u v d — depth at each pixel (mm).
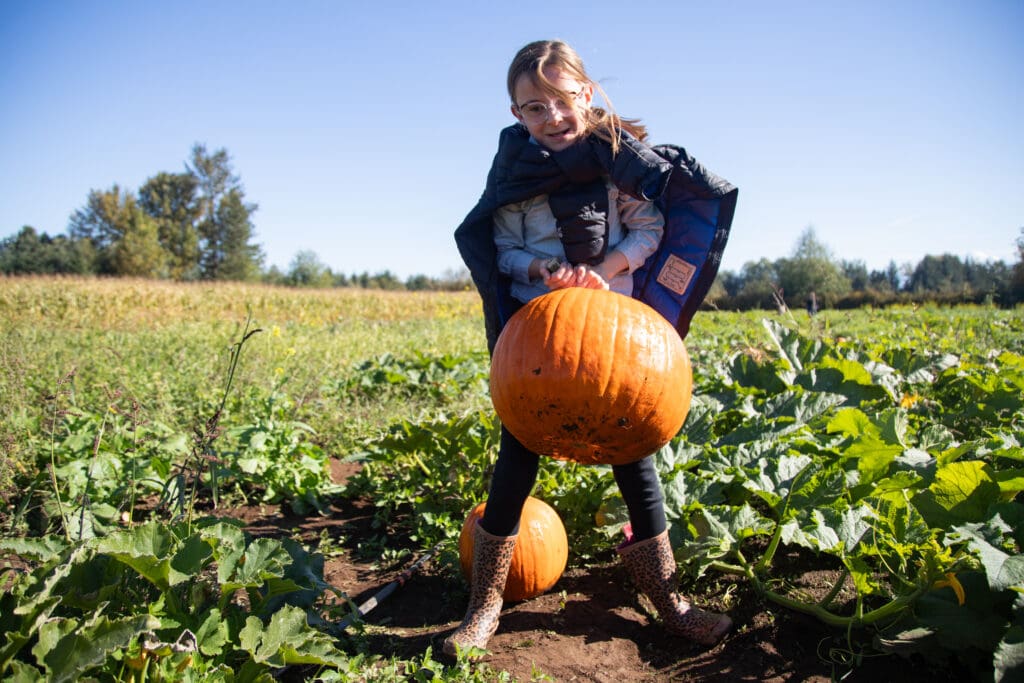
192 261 85688
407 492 3908
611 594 2887
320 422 5824
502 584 2545
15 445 3812
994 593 2148
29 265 70375
